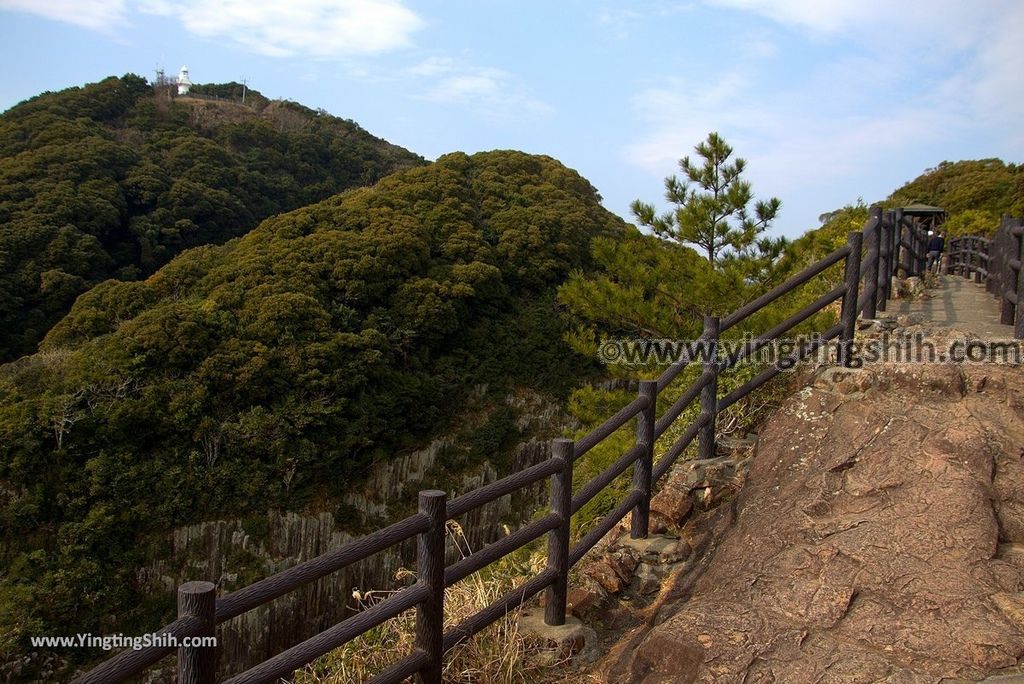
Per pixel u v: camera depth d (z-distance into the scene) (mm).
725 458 4684
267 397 25656
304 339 27078
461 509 2879
